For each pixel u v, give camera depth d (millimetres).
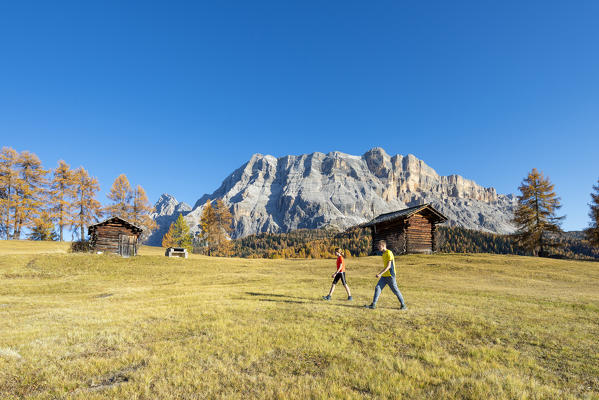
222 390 4219
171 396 4039
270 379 4562
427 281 18688
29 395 4098
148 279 21969
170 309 9672
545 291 15438
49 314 9500
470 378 4520
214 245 81500
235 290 14641
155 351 5789
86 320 8422
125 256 31750
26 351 5840
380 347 5961
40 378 4695
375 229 42062
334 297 12133
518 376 4625
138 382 4449
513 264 28078
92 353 5781
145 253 43562
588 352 5863
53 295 15305
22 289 16922
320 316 8414
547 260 30953
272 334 6773
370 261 31266
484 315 8688
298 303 10492
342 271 11484
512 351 5820
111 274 23438
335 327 7324
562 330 7328
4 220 44750
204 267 27688
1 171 45750
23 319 8867
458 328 7266
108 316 8961
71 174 50094
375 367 4961
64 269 24125
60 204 48156
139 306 10609
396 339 6461
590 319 8648
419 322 7750
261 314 8758
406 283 17547
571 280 21047
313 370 4941
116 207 55156
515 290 15344
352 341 6371
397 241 37625
